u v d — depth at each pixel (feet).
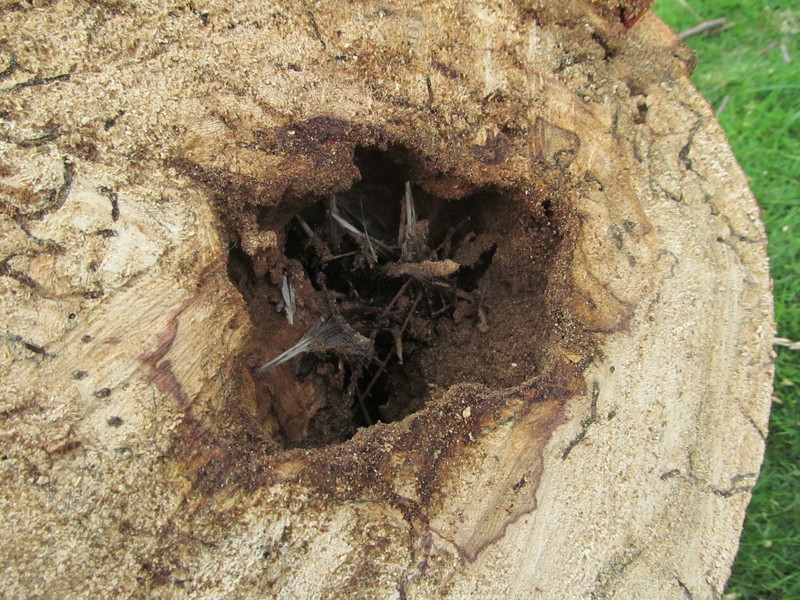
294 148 0.99
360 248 1.20
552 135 1.06
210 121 0.96
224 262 0.92
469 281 1.23
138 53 0.96
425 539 0.88
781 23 2.14
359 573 0.86
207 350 0.89
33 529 0.80
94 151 0.91
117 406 0.84
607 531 0.93
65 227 0.87
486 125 1.05
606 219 1.04
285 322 1.07
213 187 0.94
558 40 1.10
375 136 1.02
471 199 1.18
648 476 0.95
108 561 0.81
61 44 0.94
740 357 1.01
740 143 1.93
